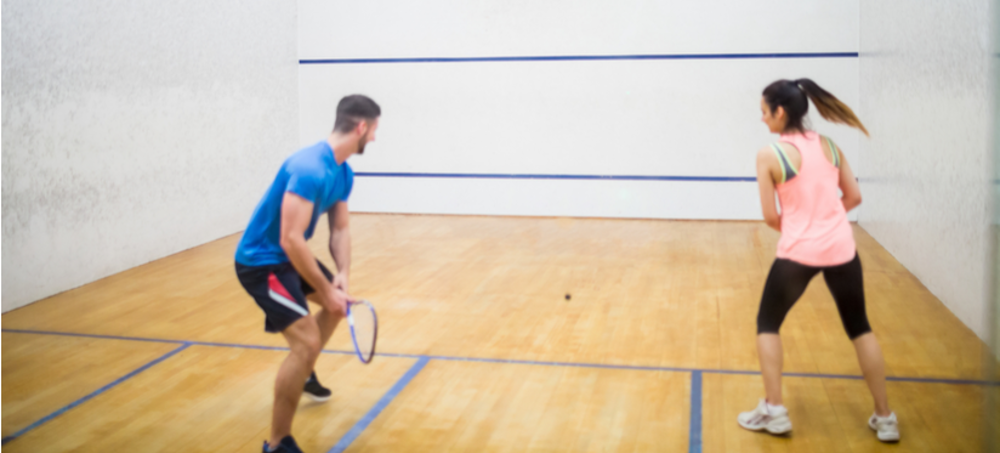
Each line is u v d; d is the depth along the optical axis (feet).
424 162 24.12
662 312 13.01
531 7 22.75
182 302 13.98
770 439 8.10
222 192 20.38
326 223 22.61
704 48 21.98
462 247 18.85
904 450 7.75
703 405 9.04
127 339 11.84
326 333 8.50
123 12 16.25
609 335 11.80
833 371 10.03
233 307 13.64
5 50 13.20
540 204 23.67
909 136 15.83
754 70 21.83
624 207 23.21
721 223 22.15
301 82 24.40
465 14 23.15
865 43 20.43
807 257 7.70
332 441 8.21
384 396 9.45
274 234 7.58
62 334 12.08
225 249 18.90
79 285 15.21
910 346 10.94
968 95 11.80
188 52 18.63
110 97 15.96
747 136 22.15
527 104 23.25
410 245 19.15
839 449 7.83
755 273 15.74
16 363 10.76
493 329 12.16
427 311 13.21
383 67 23.86
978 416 8.48
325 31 23.99
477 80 23.41
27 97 13.73
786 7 21.38
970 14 11.80
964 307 11.93
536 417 8.78
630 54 22.43
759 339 8.16
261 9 21.98
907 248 15.80
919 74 15.07
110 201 16.07
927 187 14.28
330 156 7.44
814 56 21.45
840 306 7.94
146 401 9.38
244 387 9.82
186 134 18.71
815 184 7.71
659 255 17.69
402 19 23.50
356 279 15.56
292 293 7.53
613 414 8.83
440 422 8.68
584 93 22.89
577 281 15.29
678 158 22.65
